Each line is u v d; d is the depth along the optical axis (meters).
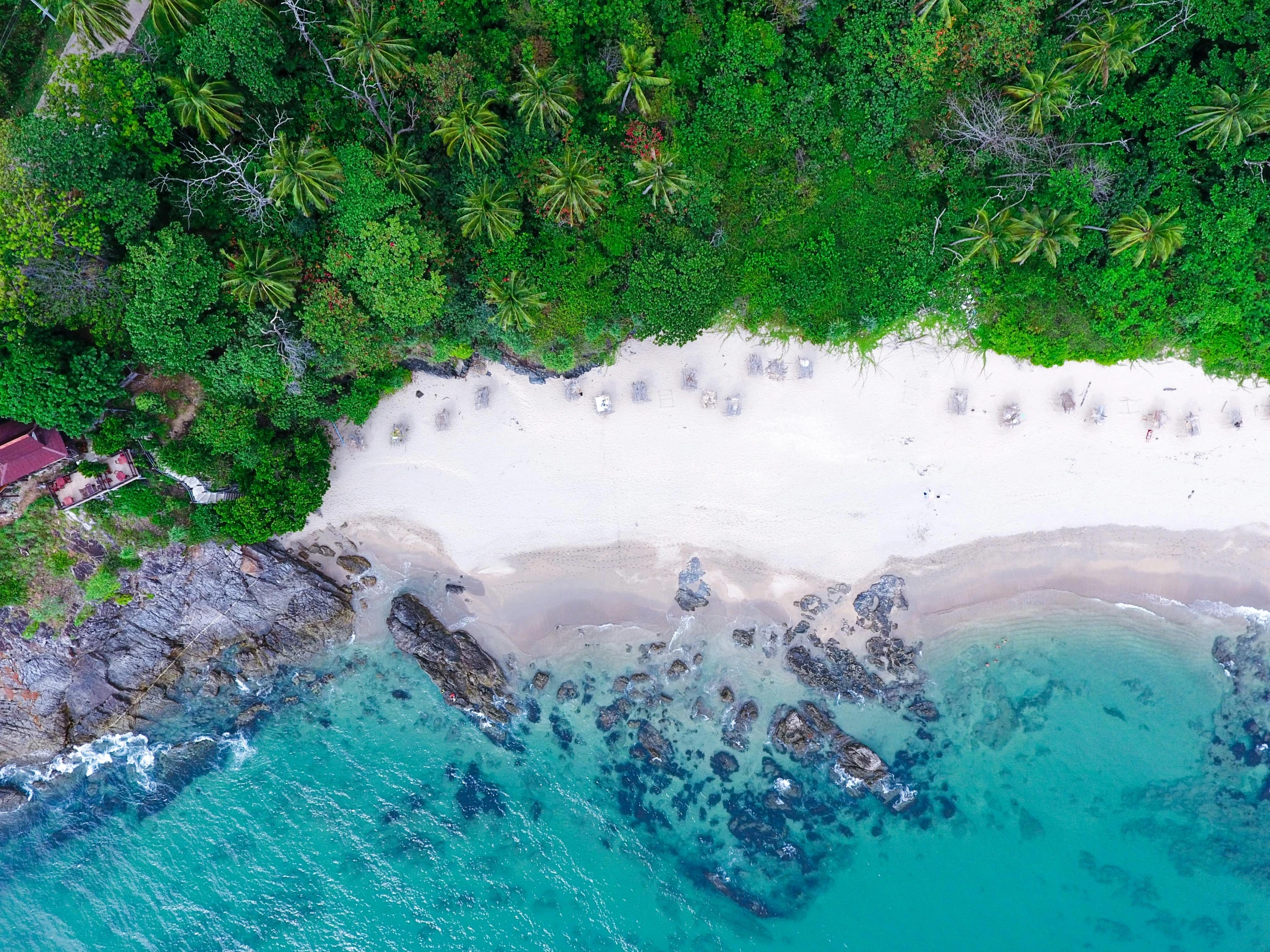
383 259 28.48
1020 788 36.72
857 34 29.86
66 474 31.59
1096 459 35.22
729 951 36.78
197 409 32.06
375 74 26.95
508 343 32.97
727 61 29.59
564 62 29.27
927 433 35.25
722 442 35.62
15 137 25.02
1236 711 36.25
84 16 25.31
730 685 36.88
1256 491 35.12
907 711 36.69
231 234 29.06
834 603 36.50
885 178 32.38
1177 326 32.72
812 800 36.84
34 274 25.92
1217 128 29.28
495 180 29.69
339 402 33.00
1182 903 36.16
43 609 34.16
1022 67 28.75
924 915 36.59
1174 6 29.50
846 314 32.97
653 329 32.47
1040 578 36.34
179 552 34.62
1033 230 28.97
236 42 25.39
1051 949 36.31
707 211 31.33
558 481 36.34
